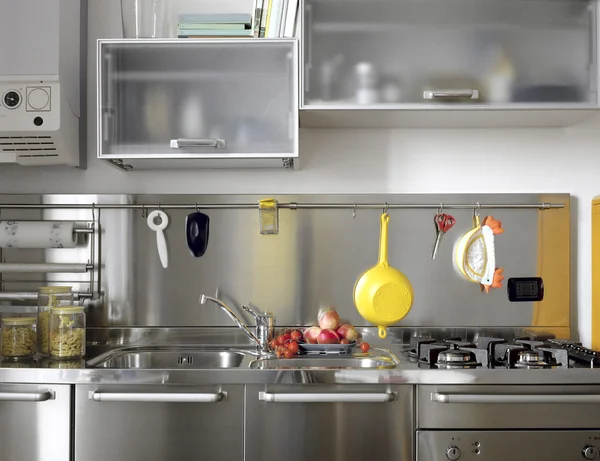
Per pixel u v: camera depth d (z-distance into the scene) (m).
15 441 1.79
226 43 1.99
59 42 2.06
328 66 1.99
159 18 2.13
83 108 2.28
